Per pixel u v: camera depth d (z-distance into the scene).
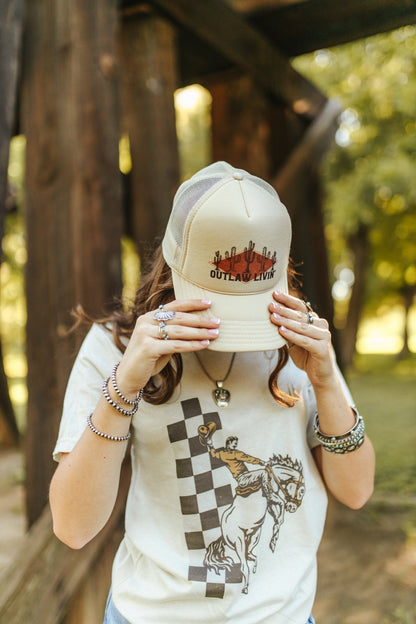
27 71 2.16
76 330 2.06
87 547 1.95
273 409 1.21
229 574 1.12
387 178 11.89
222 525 1.14
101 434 1.07
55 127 2.12
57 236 2.12
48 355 2.12
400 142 11.82
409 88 10.80
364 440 1.21
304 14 3.21
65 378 2.08
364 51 10.14
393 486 5.07
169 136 2.66
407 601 3.06
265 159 3.41
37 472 2.14
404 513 4.37
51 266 2.12
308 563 1.18
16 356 28.59
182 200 1.10
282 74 3.56
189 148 12.66
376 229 14.92
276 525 1.17
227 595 1.11
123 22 2.67
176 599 1.12
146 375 1.05
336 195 12.99
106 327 1.27
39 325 2.15
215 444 1.17
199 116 12.48
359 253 16.61
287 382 1.26
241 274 1.07
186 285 1.11
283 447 1.21
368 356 23.17
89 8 2.11
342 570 3.44
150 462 1.19
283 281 1.17
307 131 3.77
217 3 2.96
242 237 1.04
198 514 1.15
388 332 46.88
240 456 1.17
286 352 1.20
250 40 3.24
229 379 1.20
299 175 3.56
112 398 1.06
